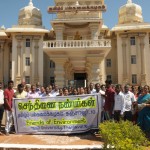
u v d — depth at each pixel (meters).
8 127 9.47
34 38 35.00
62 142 8.13
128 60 34.03
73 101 9.55
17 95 10.17
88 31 24.86
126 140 5.85
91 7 23.86
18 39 34.94
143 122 8.30
